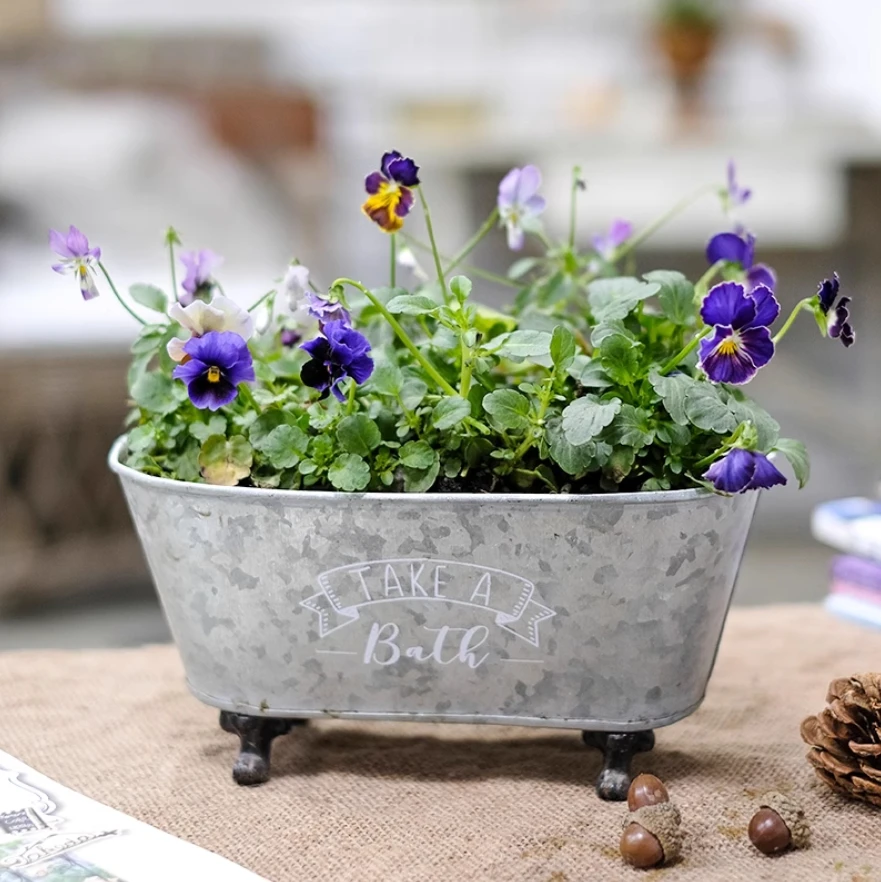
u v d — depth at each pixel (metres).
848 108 4.02
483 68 4.20
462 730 1.16
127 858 1.00
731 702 1.19
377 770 1.11
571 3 4.23
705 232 3.48
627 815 1.03
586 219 3.50
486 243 3.46
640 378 1.06
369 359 1.05
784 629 1.31
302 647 1.07
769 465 1.02
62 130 3.51
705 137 3.48
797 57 4.27
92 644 2.61
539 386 1.08
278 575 1.05
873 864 1.01
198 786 1.09
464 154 3.46
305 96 3.88
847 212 3.52
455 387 1.10
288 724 1.12
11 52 3.70
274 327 1.20
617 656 1.05
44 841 1.02
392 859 1.02
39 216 3.30
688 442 1.06
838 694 1.07
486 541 1.04
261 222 3.56
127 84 3.79
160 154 3.52
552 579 1.04
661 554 1.04
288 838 1.04
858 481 3.59
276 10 4.02
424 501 1.03
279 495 1.04
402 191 1.12
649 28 4.00
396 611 1.05
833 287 1.06
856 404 3.76
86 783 1.09
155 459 1.11
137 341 1.13
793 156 3.45
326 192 3.89
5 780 1.08
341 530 1.04
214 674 1.09
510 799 1.07
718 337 1.04
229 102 3.82
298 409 1.10
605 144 3.46
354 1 4.16
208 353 1.06
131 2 3.84
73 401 2.65
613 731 1.07
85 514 2.83
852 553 1.34
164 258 3.19
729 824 1.04
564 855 1.02
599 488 1.07
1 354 2.56
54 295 2.85
